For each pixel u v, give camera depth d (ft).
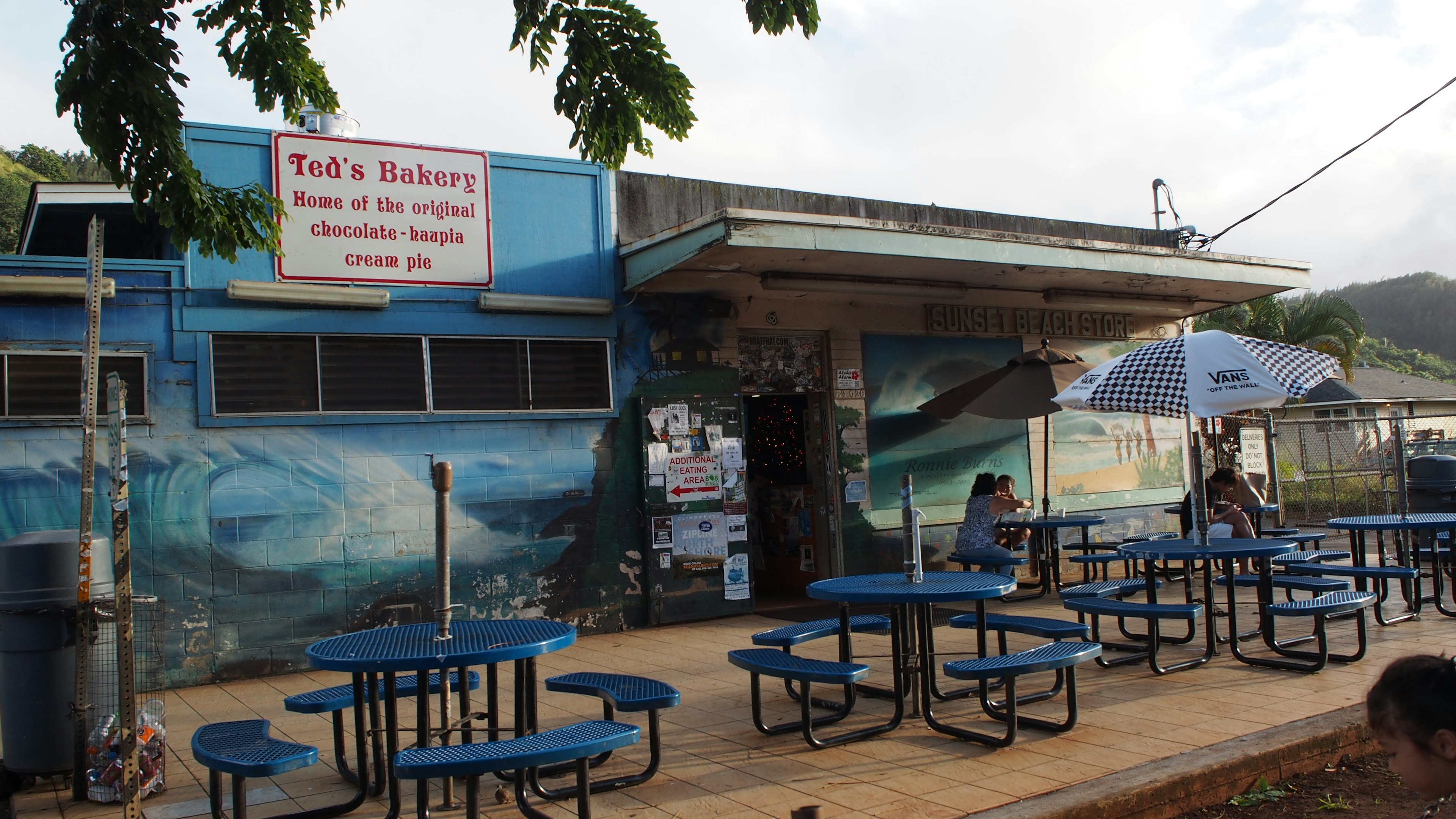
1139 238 47.93
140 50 17.94
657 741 15.60
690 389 33.76
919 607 18.57
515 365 31.17
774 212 28.66
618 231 33.30
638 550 32.53
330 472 28.12
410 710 21.56
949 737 17.39
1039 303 41.34
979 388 36.04
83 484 16.58
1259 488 42.52
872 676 23.07
